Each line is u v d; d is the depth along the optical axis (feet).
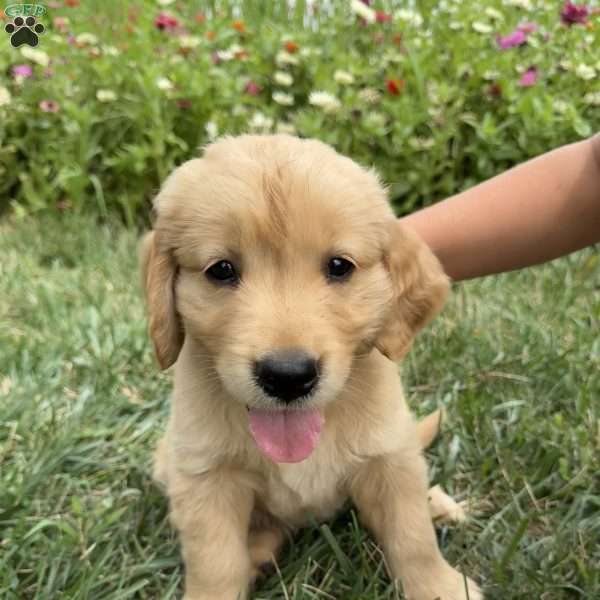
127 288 1.78
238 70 2.27
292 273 0.80
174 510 0.91
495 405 1.28
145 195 2.20
